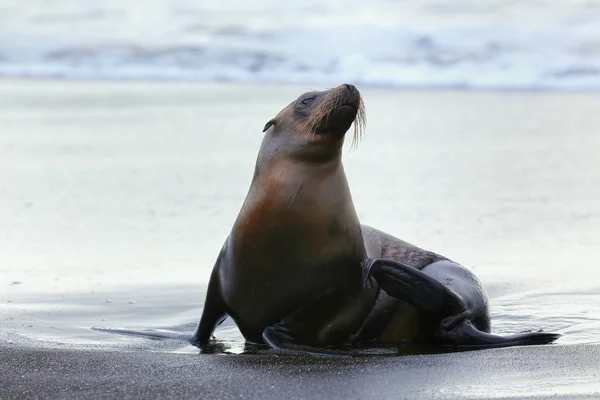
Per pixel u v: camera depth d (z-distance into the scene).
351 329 30.31
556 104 89.75
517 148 70.50
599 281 38.81
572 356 25.47
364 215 51.25
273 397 21.55
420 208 52.94
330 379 23.16
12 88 104.56
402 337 30.94
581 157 66.94
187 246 45.53
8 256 43.81
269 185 29.55
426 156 68.19
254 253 29.16
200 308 35.12
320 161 29.50
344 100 28.91
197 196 56.69
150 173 63.50
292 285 29.08
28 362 24.98
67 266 41.84
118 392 21.97
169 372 23.92
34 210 53.88
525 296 36.72
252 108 89.81
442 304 29.30
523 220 50.28
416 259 33.09
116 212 53.03
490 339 29.20
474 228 48.56
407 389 22.11
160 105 92.88
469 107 89.19
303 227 28.92
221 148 71.88
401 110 88.31
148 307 35.22
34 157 69.56
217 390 22.12
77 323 32.59
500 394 21.45
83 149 72.31
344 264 29.31
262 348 29.45
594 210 52.50
